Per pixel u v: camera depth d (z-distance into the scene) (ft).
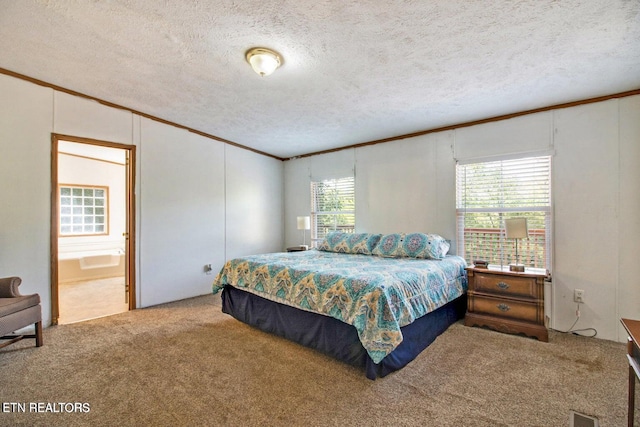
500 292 9.55
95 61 8.76
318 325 7.99
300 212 18.39
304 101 10.71
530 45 6.93
